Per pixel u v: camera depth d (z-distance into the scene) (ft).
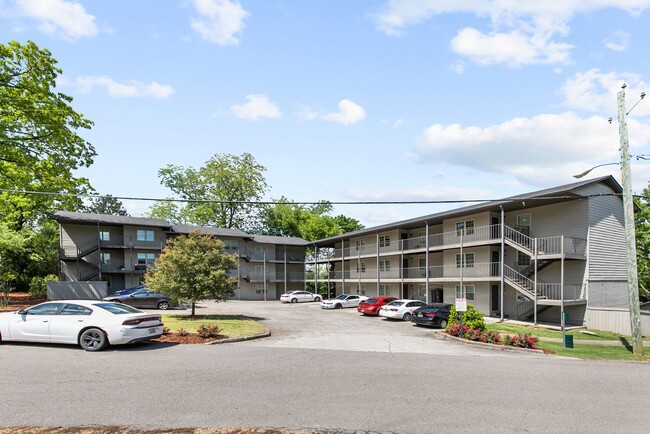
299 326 76.07
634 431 21.40
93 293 116.16
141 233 153.58
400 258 137.49
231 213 230.68
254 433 19.80
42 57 86.48
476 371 35.47
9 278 97.30
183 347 42.91
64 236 144.97
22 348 39.45
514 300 102.06
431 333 70.44
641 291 117.39
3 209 102.94
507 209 103.91
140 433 19.52
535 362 42.63
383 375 32.53
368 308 103.96
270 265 189.98
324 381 29.91
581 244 88.63
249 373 31.68
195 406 23.45
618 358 52.42
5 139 84.28
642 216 118.83
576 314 87.97
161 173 225.76
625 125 59.41
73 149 97.35
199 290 79.00
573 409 24.97
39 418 21.16
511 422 22.25
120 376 29.76
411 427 21.09
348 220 257.34
